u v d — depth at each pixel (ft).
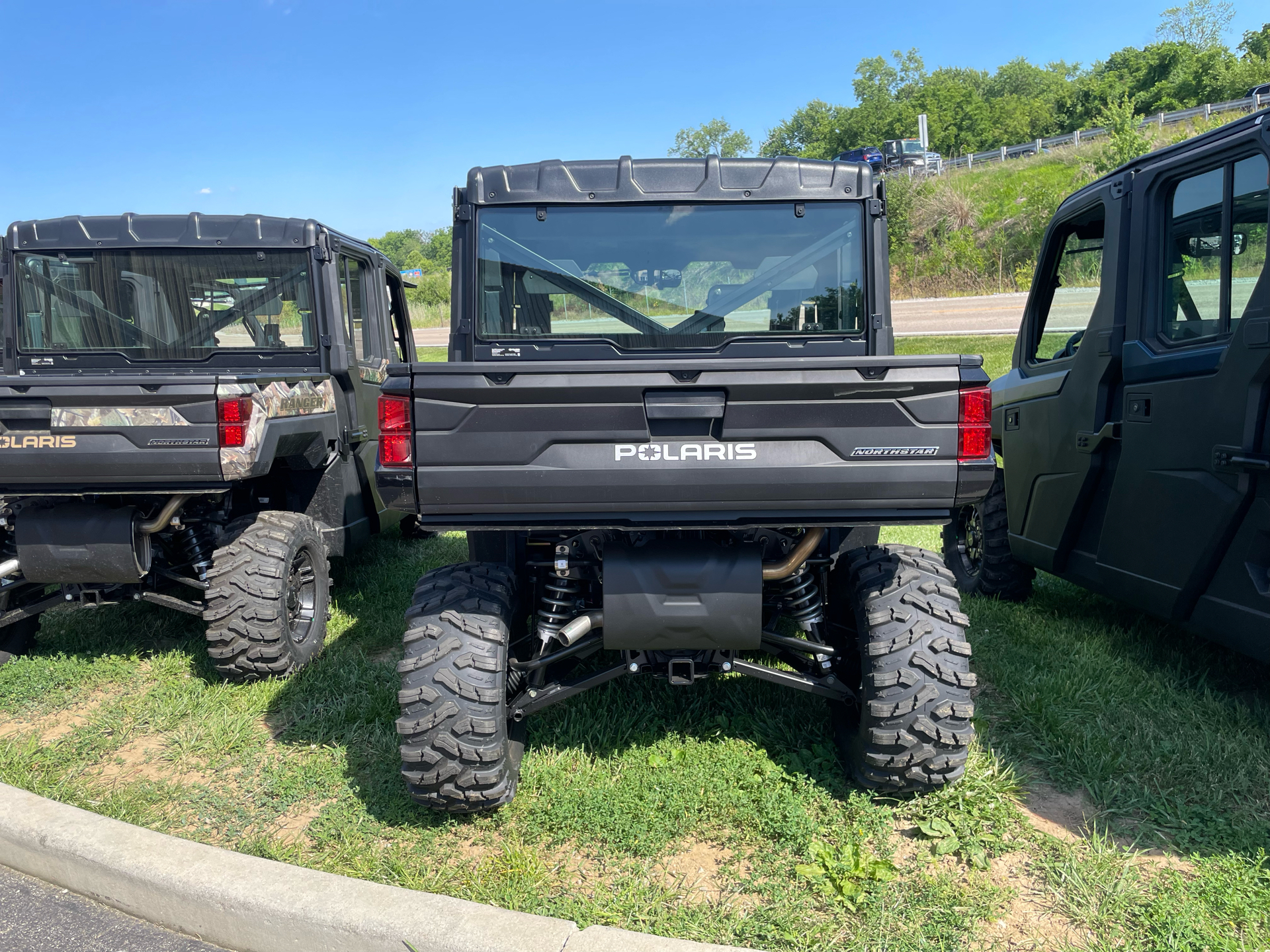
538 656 10.36
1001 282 114.93
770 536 10.17
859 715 10.23
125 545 13.43
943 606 9.62
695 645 9.37
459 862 9.08
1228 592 11.14
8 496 13.76
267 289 16.75
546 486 8.75
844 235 11.41
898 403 8.70
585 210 11.34
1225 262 10.96
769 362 8.62
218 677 14.10
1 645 14.90
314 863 9.09
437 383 8.61
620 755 11.02
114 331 16.76
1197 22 217.56
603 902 8.30
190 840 9.31
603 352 11.44
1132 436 12.63
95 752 11.68
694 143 287.28
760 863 8.91
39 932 8.23
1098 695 12.28
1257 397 10.25
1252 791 9.96
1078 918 8.00
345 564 20.83
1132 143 87.76
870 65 267.80
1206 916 7.93
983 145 250.78
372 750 11.45
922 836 9.42
